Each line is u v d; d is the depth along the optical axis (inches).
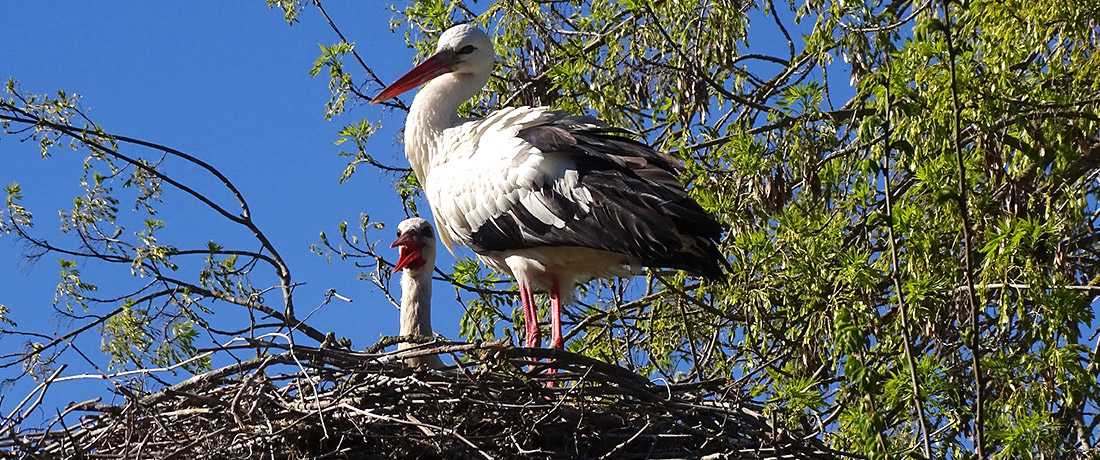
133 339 425.7
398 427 331.9
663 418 339.0
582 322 458.9
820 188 428.1
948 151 400.5
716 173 440.1
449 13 498.0
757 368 408.5
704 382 357.4
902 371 381.7
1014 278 408.2
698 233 395.9
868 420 328.2
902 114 399.5
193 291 444.5
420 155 450.6
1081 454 411.2
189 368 414.0
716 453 335.6
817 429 374.6
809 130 425.7
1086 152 406.9
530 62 487.5
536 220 413.1
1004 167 407.8
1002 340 410.0
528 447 335.3
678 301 444.1
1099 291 427.8
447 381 332.2
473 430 335.6
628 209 398.3
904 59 408.8
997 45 406.0
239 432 322.0
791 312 421.7
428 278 414.3
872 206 426.6
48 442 334.6
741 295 423.2
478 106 492.7
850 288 414.0
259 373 327.6
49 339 424.8
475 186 424.5
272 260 461.7
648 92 458.6
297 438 332.2
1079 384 383.9
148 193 462.0
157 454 325.7
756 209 430.0
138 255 448.1
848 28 424.5
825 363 406.9
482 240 426.9
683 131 454.6
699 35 448.1
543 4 499.2
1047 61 418.0
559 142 413.1
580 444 340.2
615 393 337.4
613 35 459.5
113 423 324.8
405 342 354.6
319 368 329.4
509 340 345.1
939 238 407.5
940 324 412.8
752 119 450.9
